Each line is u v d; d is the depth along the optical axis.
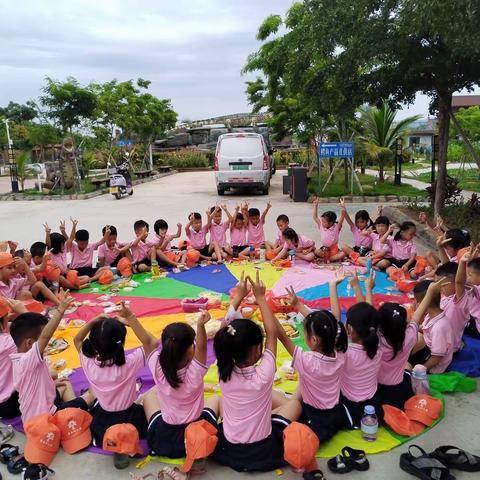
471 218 10.15
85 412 3.67
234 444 3.30
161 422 3.48
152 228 11.88
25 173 21.03
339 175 22.19
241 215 8.77
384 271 7.61
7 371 3.97
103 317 3.73
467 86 9.22
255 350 3.25
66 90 18.84
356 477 3.22
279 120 17.70
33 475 3.21
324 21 8.24
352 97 9.66
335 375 3.56
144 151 30.75
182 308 6.20
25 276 6.39
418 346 4.47
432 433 3.67
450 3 5.99
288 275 7.55
